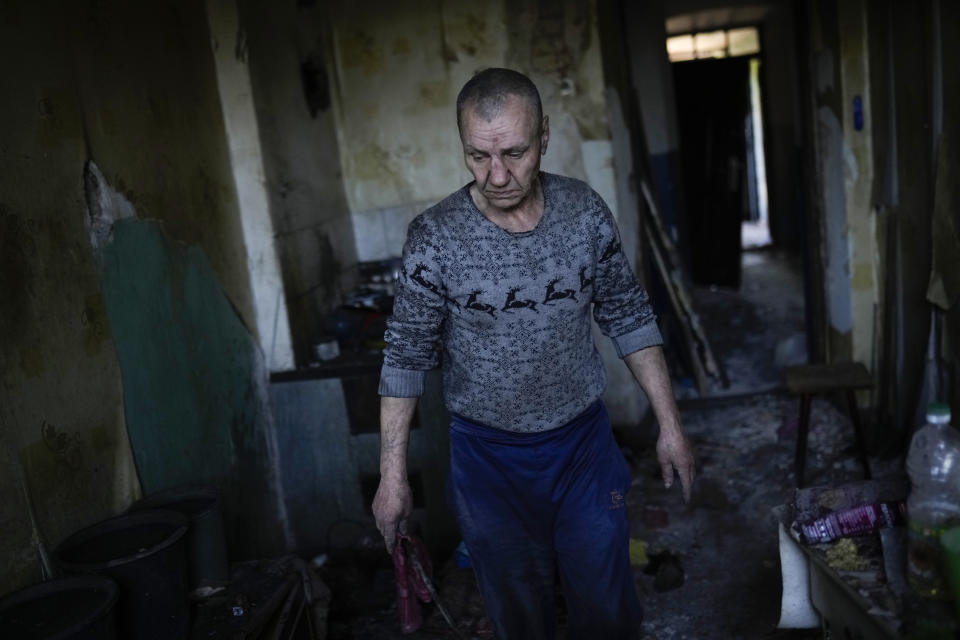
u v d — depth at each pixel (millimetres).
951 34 2922
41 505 2129
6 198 2105
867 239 4098
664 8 6727
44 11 2346
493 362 1914
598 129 4133
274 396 3537
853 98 3975
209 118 3260
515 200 1732
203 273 3104
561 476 2035
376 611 3074
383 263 4414
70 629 1713
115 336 2520
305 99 3934
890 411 3893
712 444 4227
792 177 9141
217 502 2451
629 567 2107
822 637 2250
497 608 2146
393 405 1948
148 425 2652
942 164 3057
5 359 2043
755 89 10820
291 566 2551
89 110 2516
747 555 3170
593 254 1885
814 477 3730
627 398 4449
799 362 5156
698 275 7965
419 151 4324
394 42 4230
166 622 2080
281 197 3570
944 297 3119
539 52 4109
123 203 2637
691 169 7844
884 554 2049
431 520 3516
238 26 3322
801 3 4422
